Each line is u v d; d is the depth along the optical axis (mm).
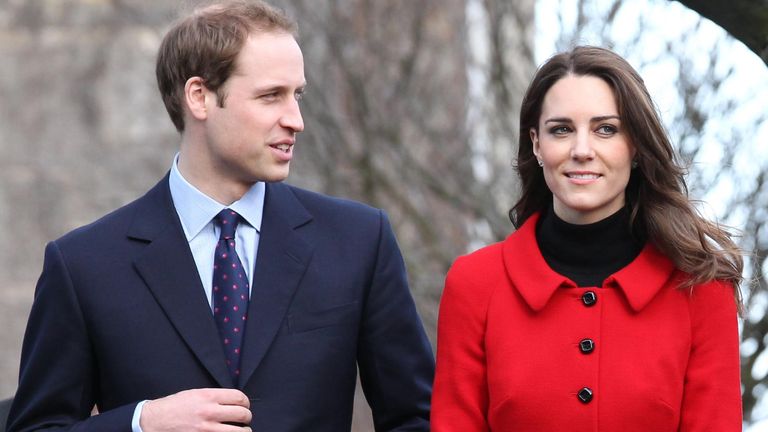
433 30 36125
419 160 34281
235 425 14008
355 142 33125
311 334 14742
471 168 32844
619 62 13852
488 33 32500
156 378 14508
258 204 15016
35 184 60281
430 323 30734
